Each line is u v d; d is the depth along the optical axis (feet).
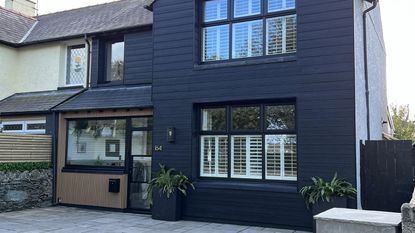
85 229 28.53
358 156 27.86
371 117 35.40
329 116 27.71
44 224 30.30
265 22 31.22
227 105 32.19
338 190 26.14
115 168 38.06
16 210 36.65
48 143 40.01
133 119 37.63
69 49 46.19
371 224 13.96
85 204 38.65
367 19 34.55
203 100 32.27
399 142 28.17
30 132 42.47
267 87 29.91
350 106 27.14
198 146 33.06
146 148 36.81
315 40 28.53
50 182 39.96
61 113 40.68
